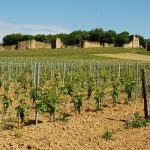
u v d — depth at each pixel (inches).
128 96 840.3
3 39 7057.1
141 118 604.7
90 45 6166.3
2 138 454.6
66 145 426.9
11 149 404.8
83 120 590.2
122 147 429.1
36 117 559.8
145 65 1905.8
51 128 522.3
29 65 1595.7
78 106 661.3
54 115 590.9
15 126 544.7
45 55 4055.1
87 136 477.1
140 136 486.6
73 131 504.1
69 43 7003.0
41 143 432.5
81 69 1641.2
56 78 1021.8
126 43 6820.9
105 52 4768.7
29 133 486.9
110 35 6948.8
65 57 3811.5
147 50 5605.3
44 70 1457.9
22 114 548.1
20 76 1147.9
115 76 1143.0
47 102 575.8
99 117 624.1
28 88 1027.3
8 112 661.3
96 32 7037.4
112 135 488.4
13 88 1062.4
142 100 867.4
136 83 885.2
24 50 4825.3
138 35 7283.5
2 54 4087.1
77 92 730.8
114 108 735.7
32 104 706.2
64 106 698.8
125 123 566.9
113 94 778.2
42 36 7012.8
